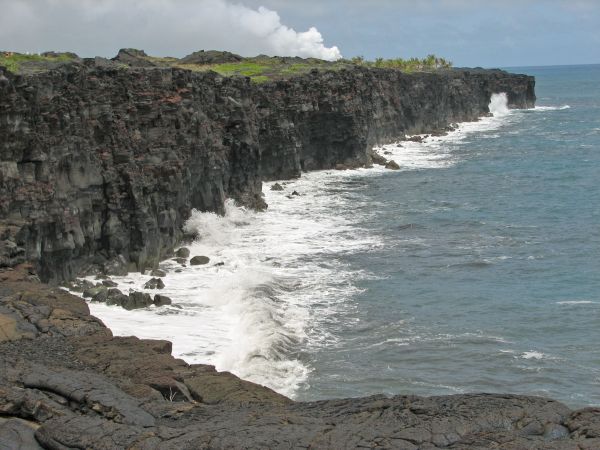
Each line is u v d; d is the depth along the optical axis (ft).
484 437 57.16
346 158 362.53
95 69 177.06
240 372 119.75
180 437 61.16
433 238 219.00
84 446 61.82
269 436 59.88
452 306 157.07
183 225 208.33
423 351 132.77
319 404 70.23
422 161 391.65
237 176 253.03
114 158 177.78
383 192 297.94
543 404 62.54
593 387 119.65
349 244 211.20
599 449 53.11
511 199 282.15
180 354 123.54
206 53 418.31
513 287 170.91
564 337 140.26
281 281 172.65
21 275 119.03
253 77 324.19
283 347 131.95
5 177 146.00
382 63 622.95
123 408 68.49
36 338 93.66
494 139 493.36
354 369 124.47
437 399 65.98
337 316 149.69
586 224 236.63
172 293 160.86
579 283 173.58
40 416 68.74
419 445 57.26
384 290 167.63
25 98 149.59
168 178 191.31
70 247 160.45
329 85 346.54
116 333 130.93
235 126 252.01
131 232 180.04
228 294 157.58
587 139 483.92
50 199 155.43
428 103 535.19
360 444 57.67
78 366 83.87
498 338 139.23
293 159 321.32
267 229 228.63
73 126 165.17
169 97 198.70
